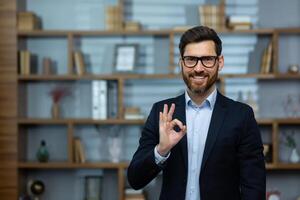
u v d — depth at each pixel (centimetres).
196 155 167
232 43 427
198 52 159
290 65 418
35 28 412
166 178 168
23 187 417
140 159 165
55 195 427
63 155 429
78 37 426
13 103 401
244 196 164
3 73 402
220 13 409
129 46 422
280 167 399
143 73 427
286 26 428
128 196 406
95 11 429
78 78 403
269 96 426
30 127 429
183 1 428
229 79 424
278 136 424
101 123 406
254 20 425
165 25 429
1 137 401
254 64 426
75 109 427
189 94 173
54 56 428
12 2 400
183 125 159
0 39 401
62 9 429
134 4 430
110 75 405
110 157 421
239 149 167
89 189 418
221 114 167
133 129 428
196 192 164
